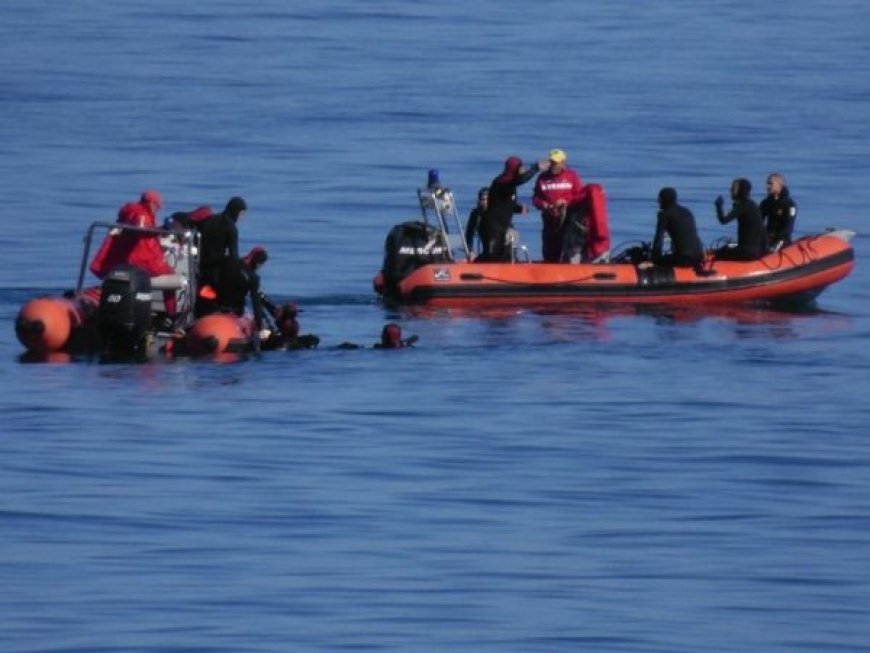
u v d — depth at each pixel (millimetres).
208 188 132750
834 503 59156
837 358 82188
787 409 72250
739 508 58469
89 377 75625
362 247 111438
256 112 173375
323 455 64188
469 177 139375
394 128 163875
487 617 47906
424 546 54000
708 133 162375
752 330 88812
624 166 144375
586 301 93500
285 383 75000
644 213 124750
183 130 161375
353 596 49312
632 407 72125
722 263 95625
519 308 93000
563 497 59500
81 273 82062
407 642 46000
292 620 47312
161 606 48281
